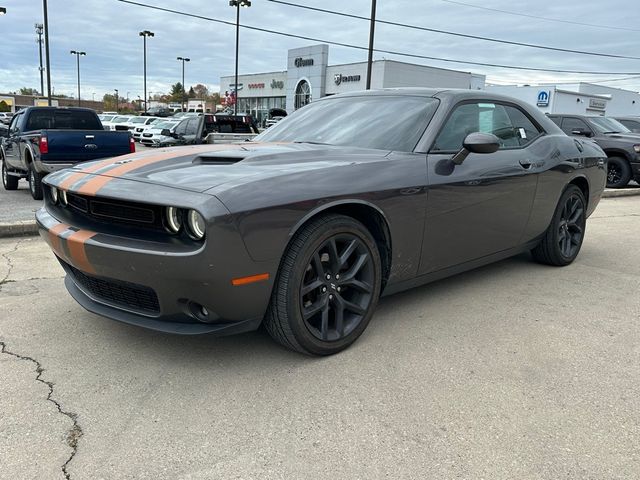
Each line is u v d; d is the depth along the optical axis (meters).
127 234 2.58
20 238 5.66
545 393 2.61
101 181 2.75
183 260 2.36
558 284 4.38
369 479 1.97
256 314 2.64
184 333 2.55
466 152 3.37
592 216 8.19
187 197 2.41
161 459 2.06
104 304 2.85
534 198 4.20
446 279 4.44
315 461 2.07
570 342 3.22
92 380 2.65
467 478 1.98
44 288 4.00
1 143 11.59
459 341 3.19
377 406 2.46
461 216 3.50
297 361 2.88
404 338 3.21
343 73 45.22
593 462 2.09
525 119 4.39
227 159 3.00
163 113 53.88
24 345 3.02
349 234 2.88
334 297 2.90
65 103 92.31
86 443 2.15
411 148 3.35
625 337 3.32
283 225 2.54
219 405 2.44
